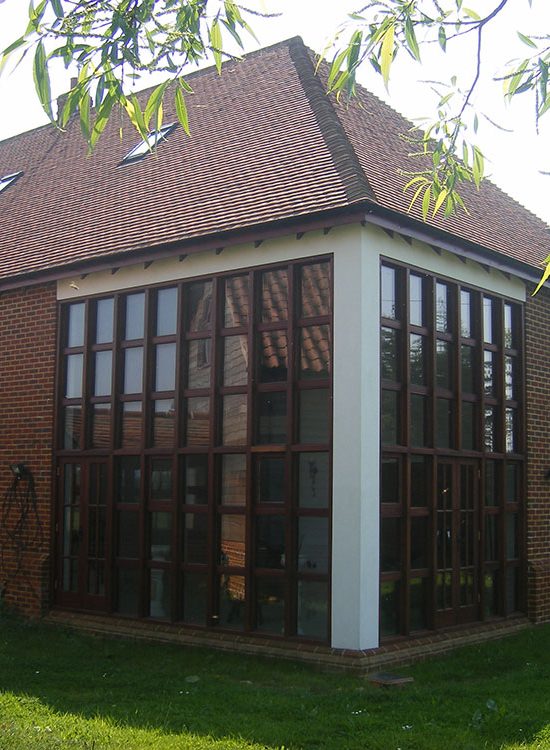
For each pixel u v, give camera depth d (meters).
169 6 4.28
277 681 8.68
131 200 13.16
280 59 14.87
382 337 10.02
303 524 9.80
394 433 10.08
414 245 10.45
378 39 4.68
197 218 11.15
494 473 11.86
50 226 14.02
